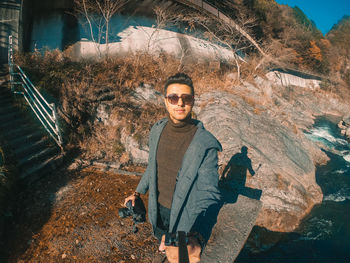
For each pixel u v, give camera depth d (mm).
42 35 10664
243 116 7578
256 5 23547
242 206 2311
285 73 27781
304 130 16156
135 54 10602
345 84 32625
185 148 1030
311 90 30438
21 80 6754
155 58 10328
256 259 4664
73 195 4398
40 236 3475
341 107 27547
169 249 849
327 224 5879
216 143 992
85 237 3467
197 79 10242
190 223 886
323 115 23578
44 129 5758
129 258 3156
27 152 5020
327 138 15117
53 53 8969
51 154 5352
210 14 15602
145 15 13688
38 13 11180
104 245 3344
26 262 3082
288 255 4859
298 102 24047
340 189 8000
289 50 24141
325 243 5309
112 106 6535
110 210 4039
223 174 5680
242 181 5629
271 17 25391
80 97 6438
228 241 1882
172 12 14508
